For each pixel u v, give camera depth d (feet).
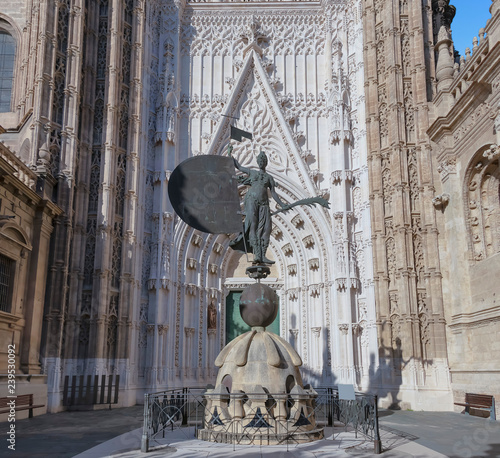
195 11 106.83
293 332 97.50
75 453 35.29
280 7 106.73
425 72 84.84
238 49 106.01
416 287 77.77
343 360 87.04
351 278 89.40
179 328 90.68
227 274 103.65
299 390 38.63
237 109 102.32
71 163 77.36
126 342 80.59
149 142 96.78
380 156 86.53
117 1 91.20
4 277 61.72
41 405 61.72
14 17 99.55
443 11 95.30
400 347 77.15
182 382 88.48
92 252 80.69
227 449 35.24
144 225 91.50
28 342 65.21
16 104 95.09
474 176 71.20
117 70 89.10
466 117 70.85
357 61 97.76
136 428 50.01
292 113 102.01
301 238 99.19
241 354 40.14
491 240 69.15
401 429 49.49
